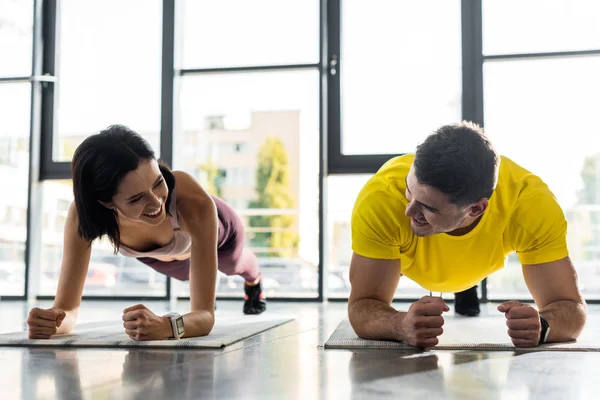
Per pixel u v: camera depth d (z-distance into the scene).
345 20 4.96
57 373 1.29
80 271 2.04
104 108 5.23
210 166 5.49
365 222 1.79
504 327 2.39
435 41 4.84
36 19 5.23
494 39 4.71
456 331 2.20
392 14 4.91
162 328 1.78
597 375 1.25
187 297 5.01
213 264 1.99
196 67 5.10
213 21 5.12
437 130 1.56
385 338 1.78
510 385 1.14
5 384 1.18
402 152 4.81
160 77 5.07
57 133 5.26
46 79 5.20
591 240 4.63
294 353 1.59
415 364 1.39
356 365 1.38
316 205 4.76
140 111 5.15
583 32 4.62
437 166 1.47
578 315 1.74
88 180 1.68
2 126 5.22
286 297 4.72
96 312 3.52
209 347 1.69
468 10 4.74
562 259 1.79
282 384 1.16
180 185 1.98
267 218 5.77
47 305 4.37
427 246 1.83
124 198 1.66
